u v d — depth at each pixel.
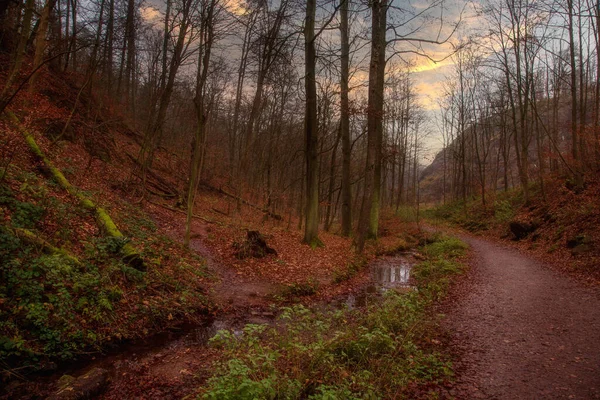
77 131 16.22
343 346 5.73
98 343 6.09
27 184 8.65
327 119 22.50
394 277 13.66
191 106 27.25
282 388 4.29
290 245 15.67
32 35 16.19
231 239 14.38
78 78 18.81
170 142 28.31
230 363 4.15
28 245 6.77
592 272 11.13
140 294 7.73
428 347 6.36
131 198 14.55
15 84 13.20
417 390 4.85
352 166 32.91
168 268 9.48
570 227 16.16
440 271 13.10
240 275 11.34
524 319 7.75
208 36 12.70
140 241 10.23
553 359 5.72
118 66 29.11
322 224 30.50
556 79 28.02
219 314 8.43
